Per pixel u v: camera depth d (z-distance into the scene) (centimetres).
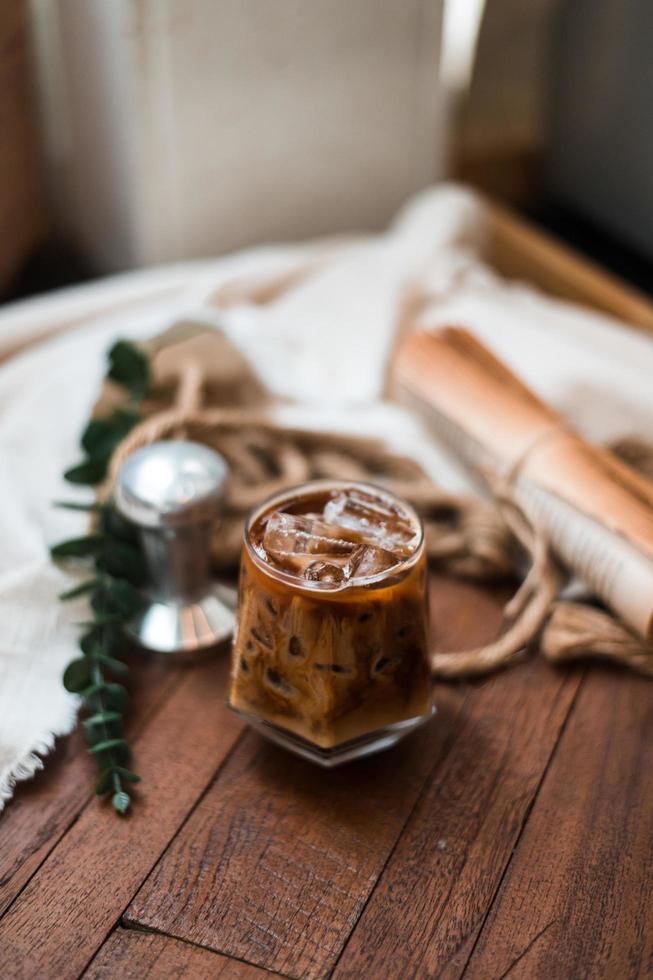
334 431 78
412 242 101
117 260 113
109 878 60
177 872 61
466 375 78
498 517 75
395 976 57
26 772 64
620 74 106
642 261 113
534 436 73
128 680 69
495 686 70
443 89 112
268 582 60
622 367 86
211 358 81
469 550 75
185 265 110
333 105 108
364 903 60
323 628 59
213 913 59
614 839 63
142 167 102
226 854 62
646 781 65
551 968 58
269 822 63
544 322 93
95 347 85
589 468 71
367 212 118
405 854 62
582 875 61
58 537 73
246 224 111
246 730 67
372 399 86
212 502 67
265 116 105
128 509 67
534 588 71
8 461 77
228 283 94
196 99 100
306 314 91
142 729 67
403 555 61
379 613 60
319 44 103
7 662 67
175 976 57
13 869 61
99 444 75
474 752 66
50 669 67
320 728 62
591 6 108
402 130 113
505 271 109
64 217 119
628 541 67
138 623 71
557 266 104
